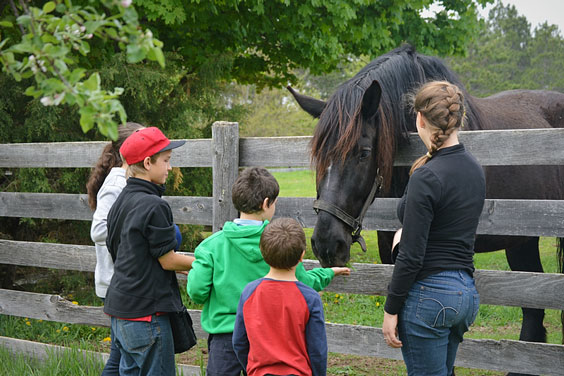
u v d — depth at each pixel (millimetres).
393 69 3053
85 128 1249
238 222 2326
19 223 6043
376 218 3135
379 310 5605
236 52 8852
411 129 3109
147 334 2350
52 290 6566
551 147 2732
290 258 2031
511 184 3814
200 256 2332
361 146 2760
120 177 2752
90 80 1256
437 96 2070
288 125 28562
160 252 2307
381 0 8383
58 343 4750
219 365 2311
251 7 7289
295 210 3330
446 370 2156
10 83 5871
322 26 7695
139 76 6402
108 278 2711
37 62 1301
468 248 2088
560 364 2752
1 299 4289
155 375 2383
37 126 5898
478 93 55469
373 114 2775
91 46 5953
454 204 2021
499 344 2879
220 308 2311
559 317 5516
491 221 2871
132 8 1293
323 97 44719
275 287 2064
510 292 2850
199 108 7594
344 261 2709
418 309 2061
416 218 1990
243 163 3490
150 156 2400
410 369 2148
